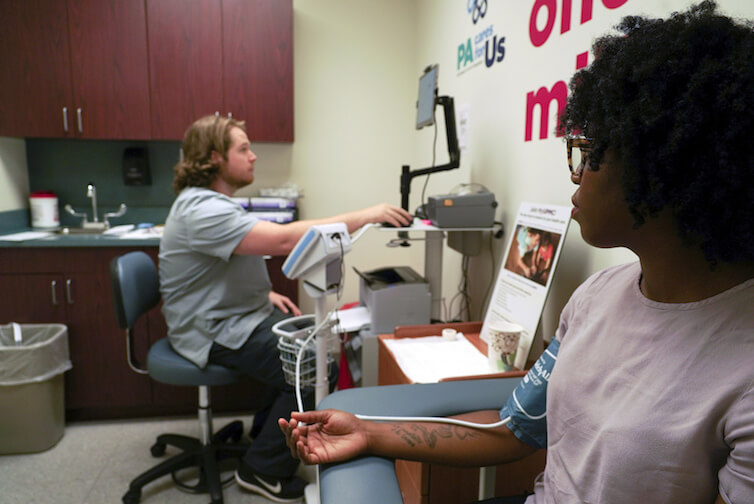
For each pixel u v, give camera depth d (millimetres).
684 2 984
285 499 1793
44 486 1843
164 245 1803
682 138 507
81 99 2400
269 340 1719
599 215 617
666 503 542
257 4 2475
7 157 2492
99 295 2252
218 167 1839
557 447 713
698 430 511
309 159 2980
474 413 924
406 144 3061
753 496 457
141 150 2711
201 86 2484
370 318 1847
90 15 2355
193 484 1885
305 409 1706
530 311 1317
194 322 1759
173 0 2408
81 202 2768
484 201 1724
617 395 608
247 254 1722
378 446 809
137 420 2367
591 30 1281
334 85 2943
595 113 610
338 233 1351
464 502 1138
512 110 1729
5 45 2311
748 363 494
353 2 2896
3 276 2188
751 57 481
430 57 2715
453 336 1576
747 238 504
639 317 621
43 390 2059
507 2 1749
